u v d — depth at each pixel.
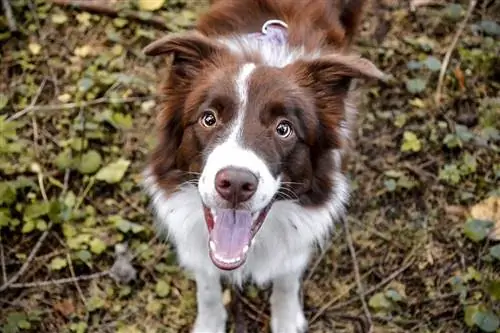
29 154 1.42
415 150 1.45
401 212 1.41
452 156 1.46
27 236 1.36
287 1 1.25
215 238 1.11
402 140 1.47
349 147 1.24
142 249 1.36
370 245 1.38
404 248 1.38
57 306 1.32
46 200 1.38
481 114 1.49
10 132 1.42
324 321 1.33
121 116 1.45
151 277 1.35
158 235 1.37
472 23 1.59
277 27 1.21
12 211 1.37
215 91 1.09
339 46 1.25
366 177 1.44
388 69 1.53
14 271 1.34
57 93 1.49
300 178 1.13
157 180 1.17
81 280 1.34
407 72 1.53
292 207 1.17
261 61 1.14
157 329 1.31
